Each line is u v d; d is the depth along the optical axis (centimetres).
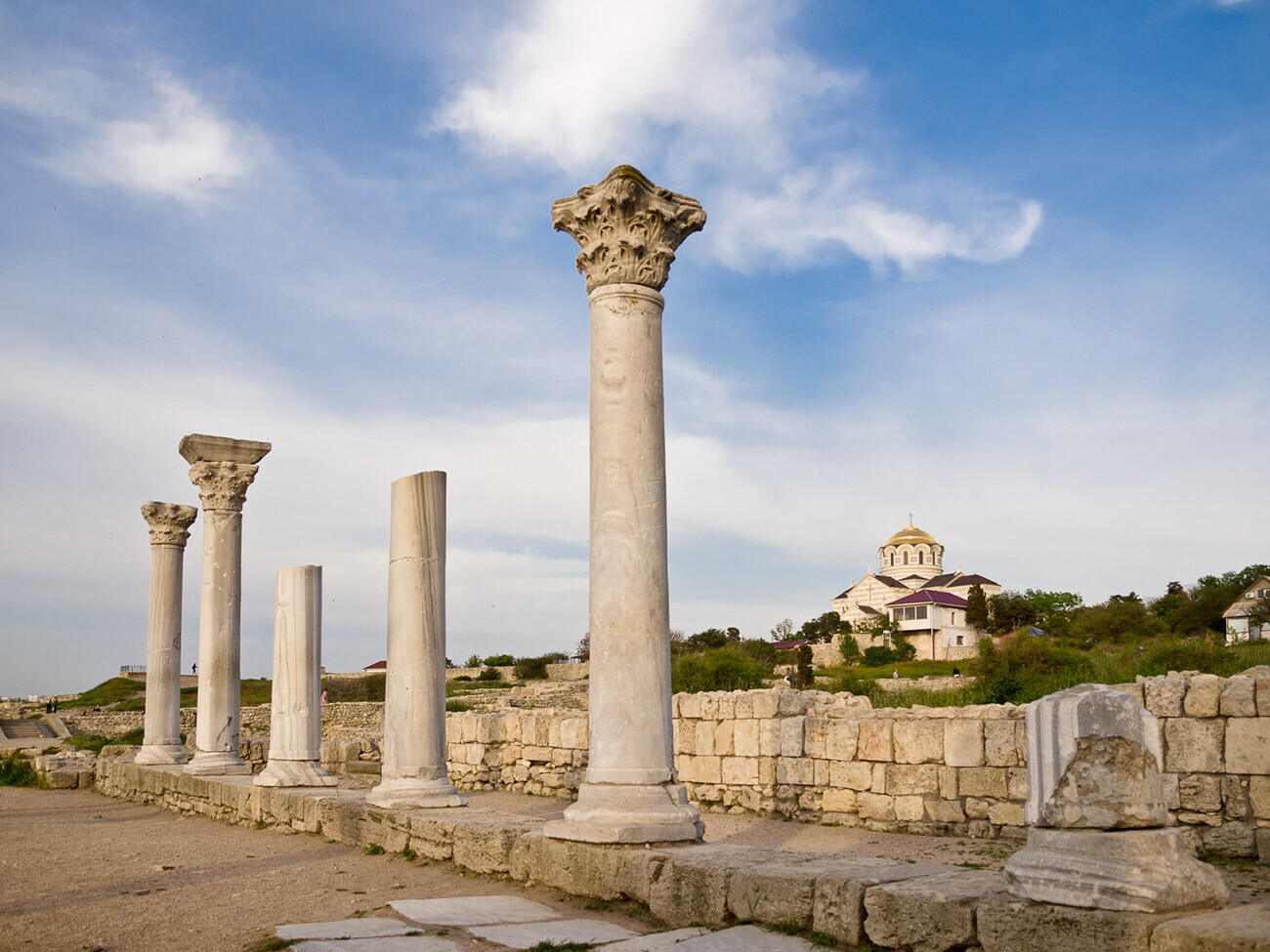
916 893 716
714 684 4222
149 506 2597
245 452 2272
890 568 13888
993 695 2683
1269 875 1045
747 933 791
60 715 5956
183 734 4197
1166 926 592
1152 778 654
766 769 1658
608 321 1128
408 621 1416
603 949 780
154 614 2591
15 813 2047
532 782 2045
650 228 1132
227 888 1105
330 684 6756
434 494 1450
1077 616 9006
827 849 1292
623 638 1062
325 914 960
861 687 4162
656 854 929
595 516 1102
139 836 1614
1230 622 7400
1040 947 644
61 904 1020
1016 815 1356
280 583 1830
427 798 1362
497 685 6838
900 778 1476
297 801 1580
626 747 1041
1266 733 1138
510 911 939
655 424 1116
